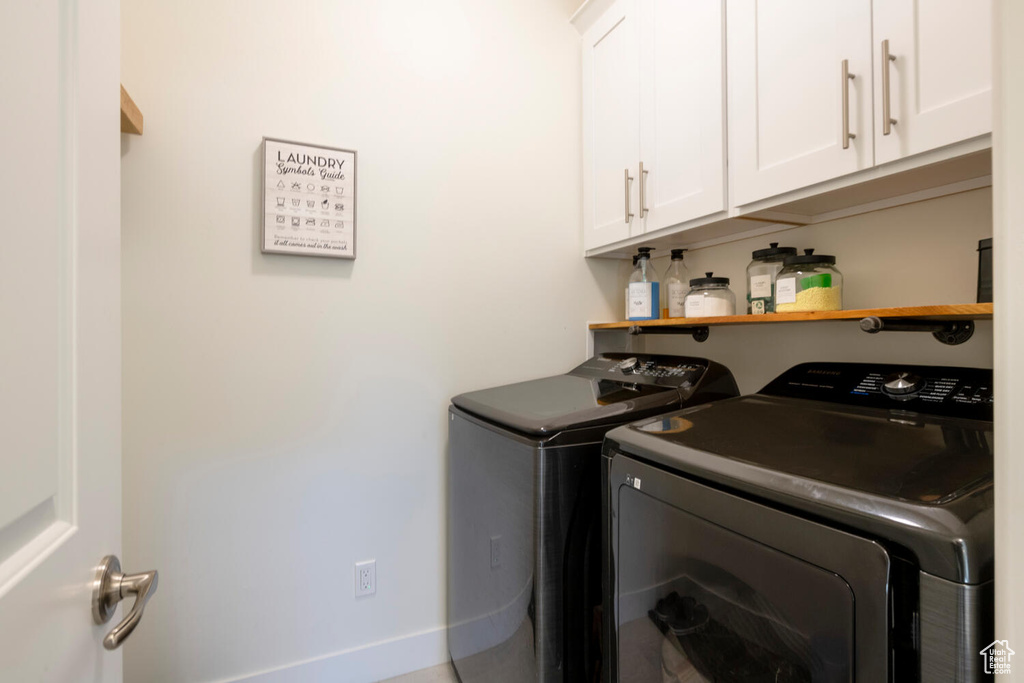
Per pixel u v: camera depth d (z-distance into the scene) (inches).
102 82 21.7
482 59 70.8
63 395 18.4
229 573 56.7
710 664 27.5
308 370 60.5
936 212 44.7
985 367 41.3
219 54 56.4
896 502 20.5
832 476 23.8
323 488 61.2
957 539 18.2
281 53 59.1
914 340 46.8
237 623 57.1
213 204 56.1
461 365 69.1
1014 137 12.8
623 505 35.2
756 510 24.9
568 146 76.8
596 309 78.7
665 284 73.0
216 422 56.2
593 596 43.4
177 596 54.5
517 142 73.0
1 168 14.6
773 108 45.8
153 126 53.7
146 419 53.5
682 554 29.6
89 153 20.5
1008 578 12.7
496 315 71.4
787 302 49.5
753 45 47.8
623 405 47.3
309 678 60.0
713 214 53.2
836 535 21.5
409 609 65.4
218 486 56.3
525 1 74.0
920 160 35.8
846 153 39.6
